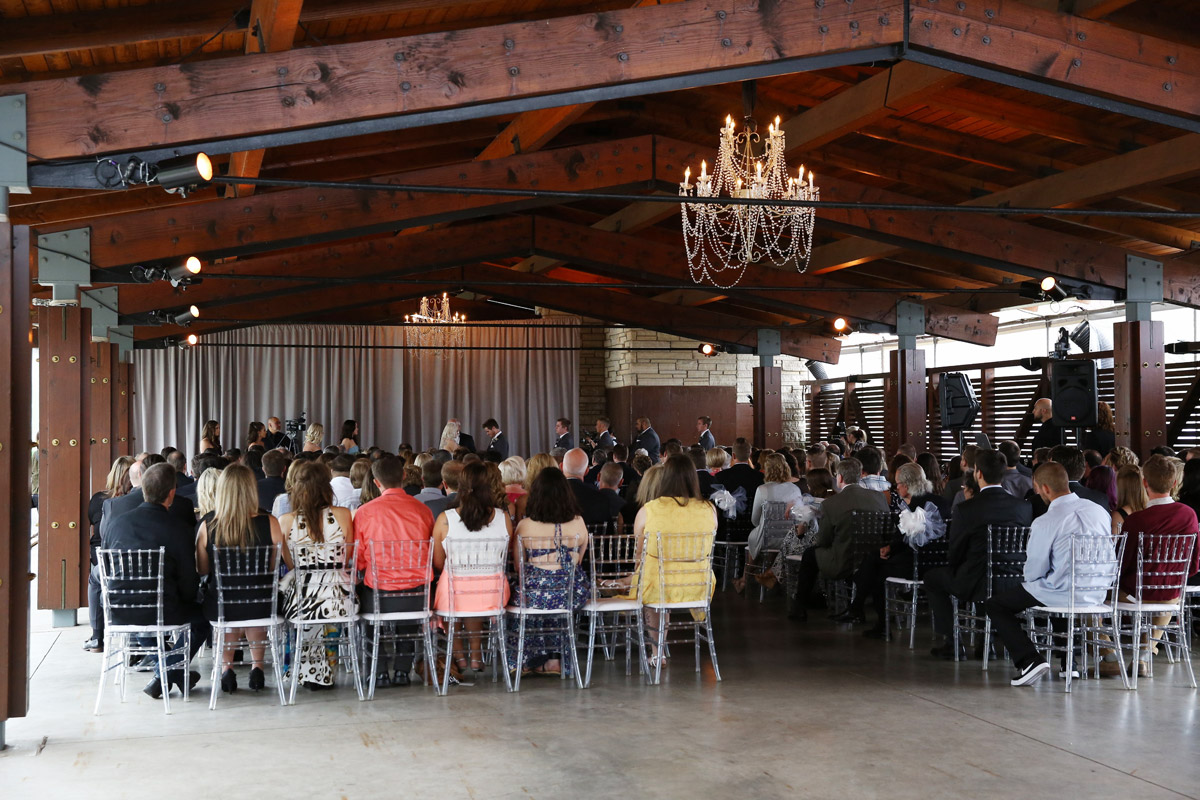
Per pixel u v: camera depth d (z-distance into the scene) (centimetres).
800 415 1758
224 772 418
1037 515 669
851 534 721
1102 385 1210
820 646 675
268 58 468
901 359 1214
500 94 488
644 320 1409
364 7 591
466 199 833
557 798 385
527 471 681
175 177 460
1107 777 405
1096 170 776
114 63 634
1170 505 569
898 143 854
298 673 555
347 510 554
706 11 502
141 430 1512
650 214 1046
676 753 439
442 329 1600
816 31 505
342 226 812
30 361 460
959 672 597
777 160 759
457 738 464
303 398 1551
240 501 525
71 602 738
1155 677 583
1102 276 898
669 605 574
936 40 513
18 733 475
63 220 900
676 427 1602
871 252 1062
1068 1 575
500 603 555
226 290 1037
